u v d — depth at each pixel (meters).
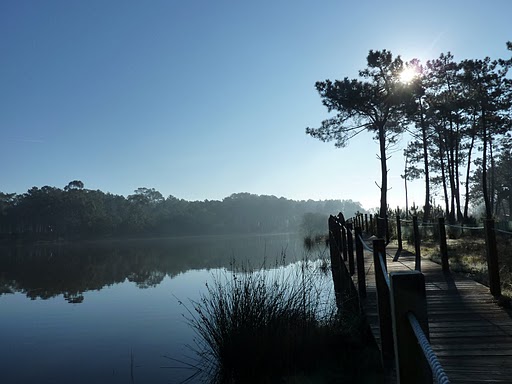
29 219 122.44
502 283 8.10
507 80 30.88
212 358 7.15
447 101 31.44
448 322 5.78
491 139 35.69
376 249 4.57
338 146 32.41
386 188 30.16
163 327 10.31
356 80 29.64
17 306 14.50
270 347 5.98
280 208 162.88
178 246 66.06
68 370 7.47
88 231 122.19
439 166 43.25
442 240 9.84
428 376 1.95
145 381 6.67
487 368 4.20
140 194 155.75
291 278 9.40
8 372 7.49
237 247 48.59
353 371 5.48
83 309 13.52
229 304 6.80
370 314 6.52
